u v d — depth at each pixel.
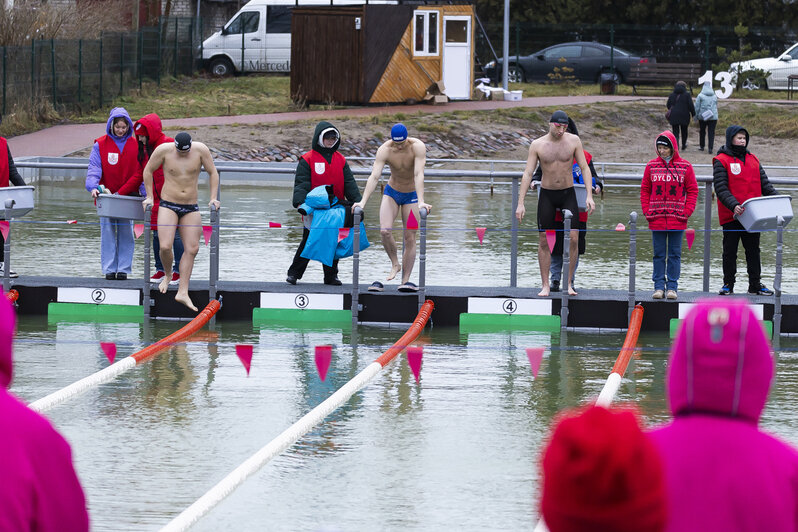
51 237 32.31
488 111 63.19
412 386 17.06
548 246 22.16
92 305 22.78
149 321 22.33
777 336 21.48
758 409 5.52
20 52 56.50
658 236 21.97
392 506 11.66
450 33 67.56
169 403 15.84
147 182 22.14
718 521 5.36
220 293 22.53
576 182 22.94
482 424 14.92
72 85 61.00
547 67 80.44
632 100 69.56
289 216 36.78
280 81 73.12
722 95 73.25
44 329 21.27
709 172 50.28
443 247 31.84
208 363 18.52
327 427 14.72
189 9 87.75
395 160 22.50
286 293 22.55
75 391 16.20
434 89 66.25
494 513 11.46
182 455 13.39
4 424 5.63
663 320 21.94
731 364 5.43
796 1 94.31
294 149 53.38
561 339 21.05
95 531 10.77
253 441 14.02
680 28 91.19
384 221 22.75
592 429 4.12
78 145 50.94
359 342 20.50
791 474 5.44
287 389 16.75
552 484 4.14
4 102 55.38
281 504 11.68
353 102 64.50
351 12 63.66
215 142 52.28
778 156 58.59
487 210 40.72
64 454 5.77
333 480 12.51
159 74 69.06
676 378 5.61
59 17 63.81
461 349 19.92
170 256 22.03
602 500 4.09
